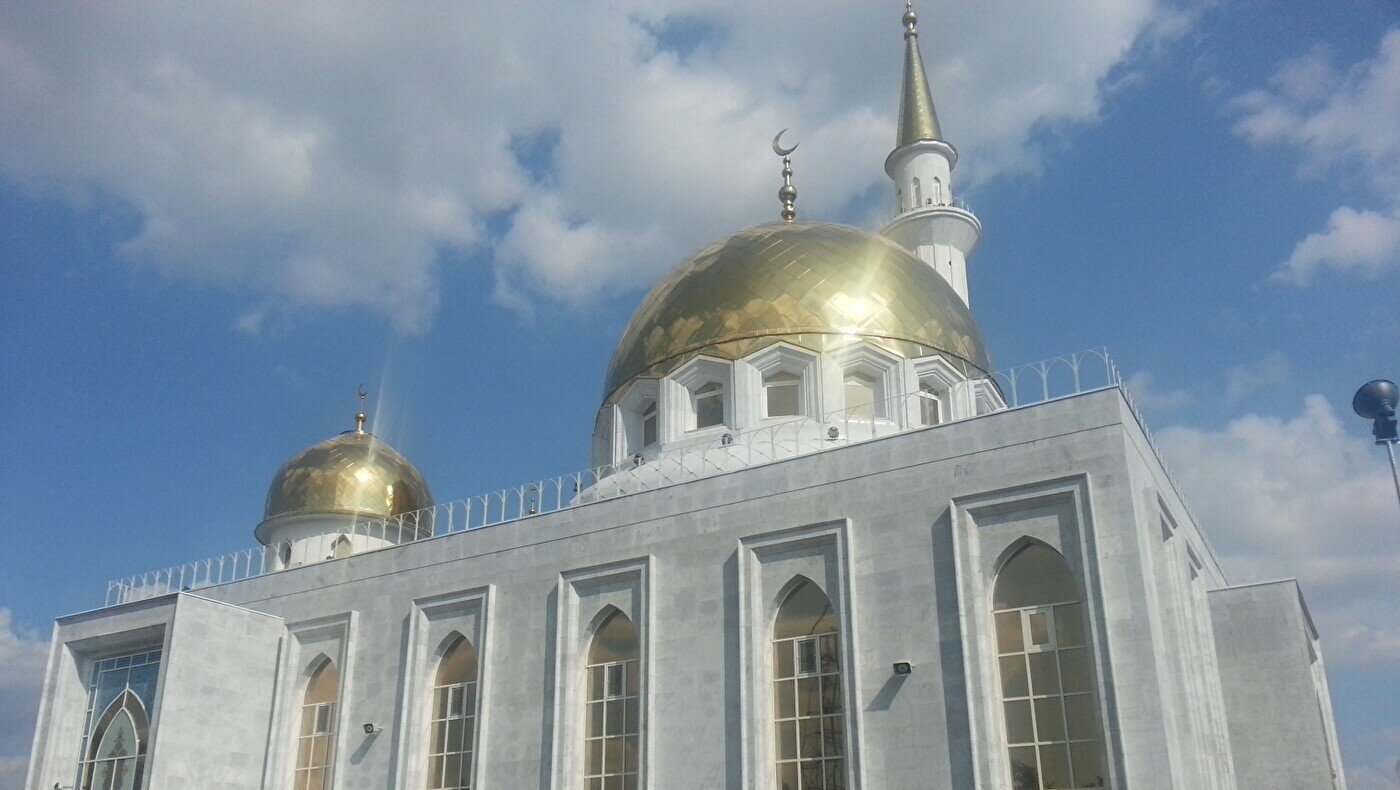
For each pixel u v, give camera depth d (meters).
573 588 36.53
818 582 32.31
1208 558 38.53
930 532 30.95
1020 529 29.83
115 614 41.66
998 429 30.84
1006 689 29.11
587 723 35.12
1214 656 35.12
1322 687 43.34
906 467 31.89
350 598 41.53
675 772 32.56
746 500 34.19
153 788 37.12
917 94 62.12
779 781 31.33
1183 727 27.27
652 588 34.72
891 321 42.12
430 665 38.94
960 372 43.09
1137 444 30.22
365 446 56.72
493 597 37.91
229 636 40.91
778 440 39.69
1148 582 27.88
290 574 43.47
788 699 31.95
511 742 35.84
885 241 46.59
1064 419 29.97
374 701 39.31
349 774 38.75
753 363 41.41
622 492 40.53
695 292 43.91
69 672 42.41
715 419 42.19
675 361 42.84
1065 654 28.61
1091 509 28.72
